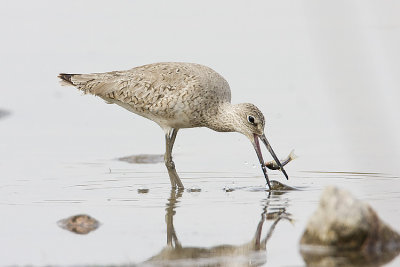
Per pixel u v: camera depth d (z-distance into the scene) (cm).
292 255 927
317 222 947
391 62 2288
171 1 3228
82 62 2414
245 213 1140
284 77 2270
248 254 940
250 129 1439
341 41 2559
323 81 2228
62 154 1656
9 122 2009
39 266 910
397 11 2755
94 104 2211
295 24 2833
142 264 913
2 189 1329
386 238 932
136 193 1298
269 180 1368
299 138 1728
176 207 1189
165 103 1442
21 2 3262
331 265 880
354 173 1406
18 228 1073
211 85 1452
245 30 2783
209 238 1016
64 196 1277
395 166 1452
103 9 3131
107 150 1697
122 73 1504
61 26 2902
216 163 1547
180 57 2422
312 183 1344
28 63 2512
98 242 1005
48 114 2095
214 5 3130
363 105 1981
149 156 1622
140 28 2825
